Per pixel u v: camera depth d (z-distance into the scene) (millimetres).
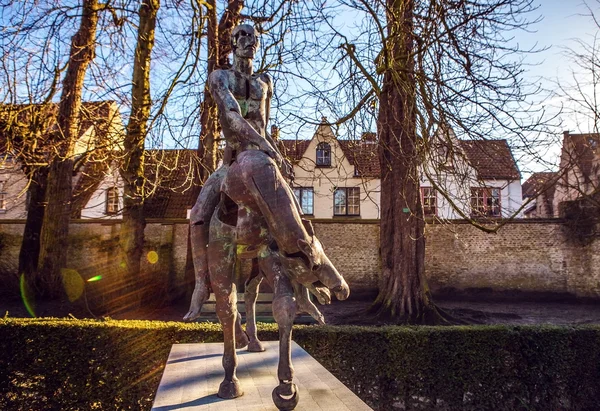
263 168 2742
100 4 11797
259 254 2980
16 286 16672
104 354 5676
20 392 5641
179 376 3457
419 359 5684
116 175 13117
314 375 3408
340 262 17641
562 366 5824
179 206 20938
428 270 17609
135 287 13227
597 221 17000
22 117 10352
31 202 14773
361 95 9750
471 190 10953
